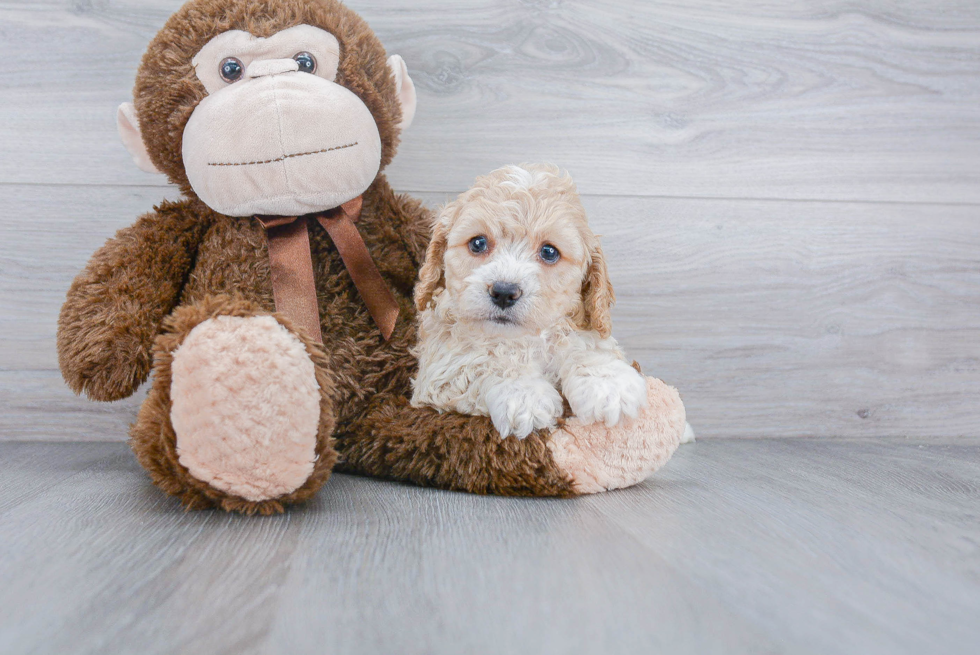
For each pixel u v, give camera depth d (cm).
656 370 204
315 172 137
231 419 110
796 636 76
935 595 89
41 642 72
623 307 202
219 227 151
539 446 131
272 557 97
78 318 137
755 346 206
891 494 142
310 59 143
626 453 135
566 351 139
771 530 114
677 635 76
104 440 188
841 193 207
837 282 208
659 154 200
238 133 133
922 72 207
